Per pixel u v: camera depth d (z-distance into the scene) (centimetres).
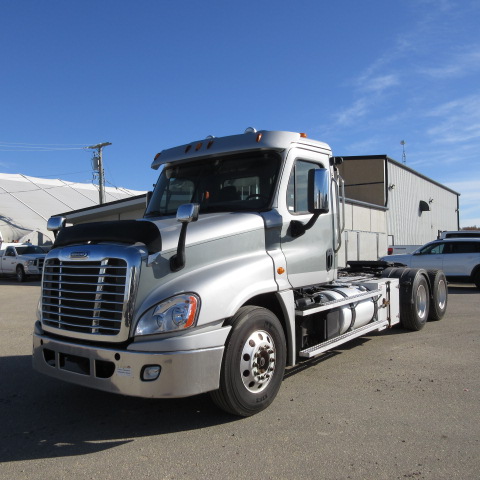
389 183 2927
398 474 341
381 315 722
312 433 412
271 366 459
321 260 562
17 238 3375
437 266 1616
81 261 428
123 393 391
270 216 494
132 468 357
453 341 761
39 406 499
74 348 423
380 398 499
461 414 452
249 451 380
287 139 523
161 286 408
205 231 444
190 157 561
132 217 2400
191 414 464
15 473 352
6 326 989
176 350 386
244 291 437
